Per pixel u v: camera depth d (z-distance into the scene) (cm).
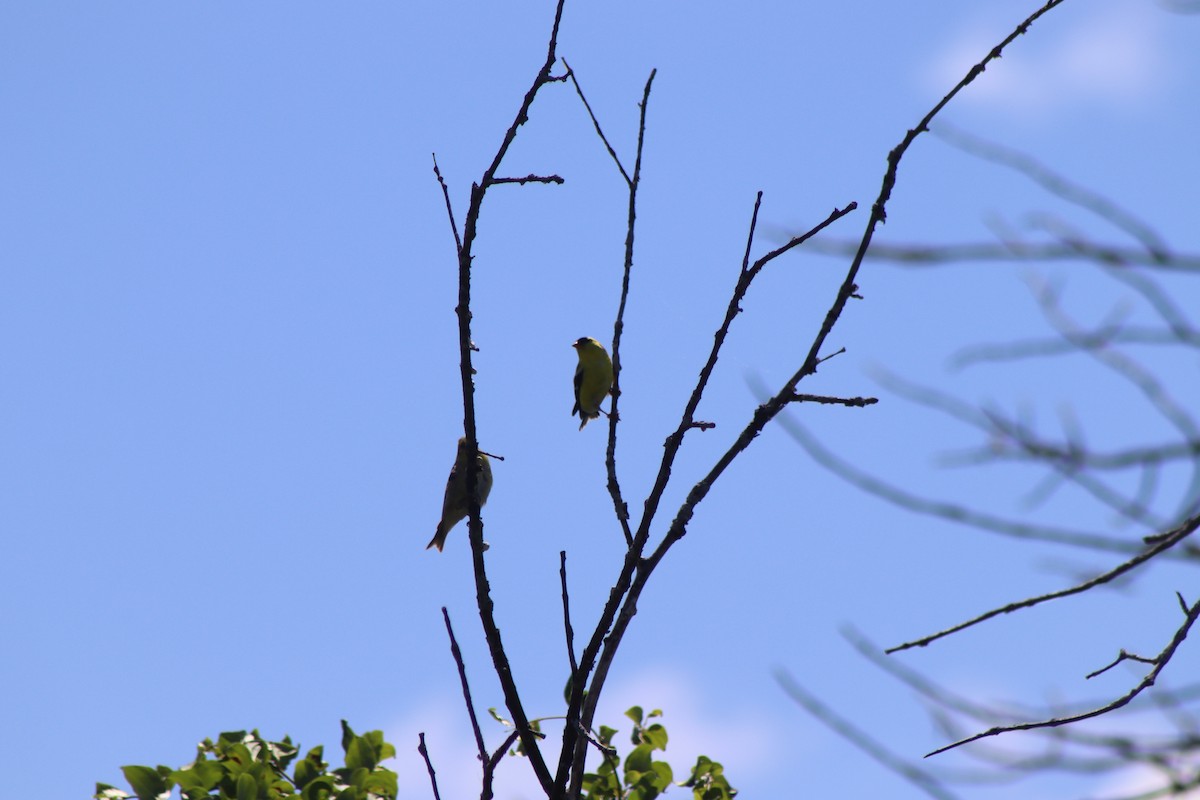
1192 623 620
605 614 927
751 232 956
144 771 1444
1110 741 512
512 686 916
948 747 590
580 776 907
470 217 968
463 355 954
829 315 906
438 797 877
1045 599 591
